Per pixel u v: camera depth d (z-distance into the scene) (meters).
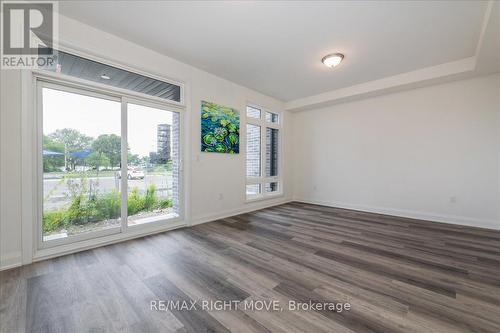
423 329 1.39
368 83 4.40
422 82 3.89
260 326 1.42
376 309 1.58
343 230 3.44
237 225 3.72
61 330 1.39
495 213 3.54
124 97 3.02
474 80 3.68
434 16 2.45
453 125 3.87
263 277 2.02
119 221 3.00
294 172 6.19
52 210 2.51
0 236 2.14
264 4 2.29
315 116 5.74
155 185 3.37
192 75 3.71
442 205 3.99
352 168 5.09
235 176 4.51
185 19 2.53
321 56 3.39
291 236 3.15
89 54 2.67
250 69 3.85
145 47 3.12
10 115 2.19
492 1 2.07
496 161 3.53
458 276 2.04
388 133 4.57
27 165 2.26
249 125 5.05
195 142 3.77
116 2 2.26
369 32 2.77
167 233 3.28
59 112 2.55
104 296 1.73
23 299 1.69
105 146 2.89
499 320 1.47
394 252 2.59
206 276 2.04
